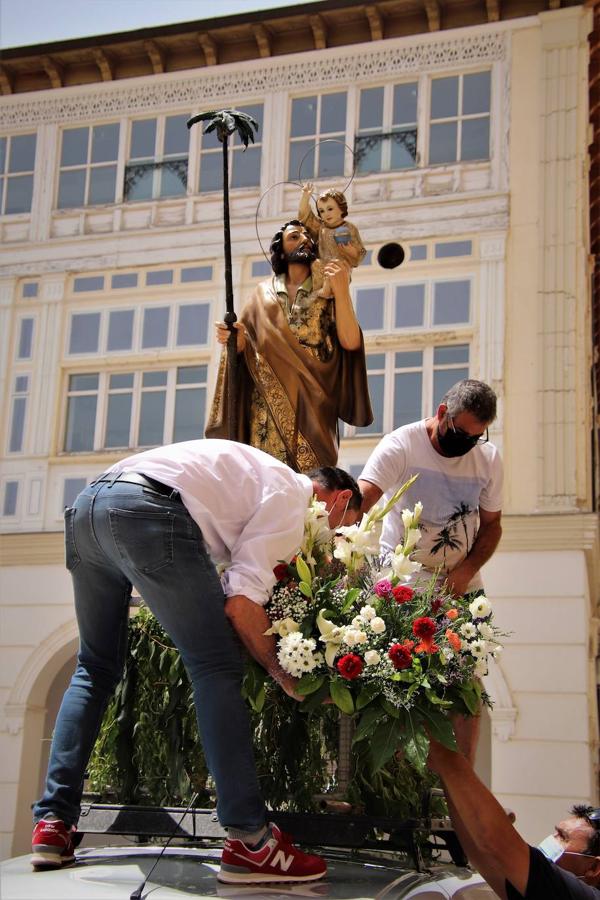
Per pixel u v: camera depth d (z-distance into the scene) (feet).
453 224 52.60
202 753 10.80
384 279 52.60
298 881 7.89
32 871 8.20
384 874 8.38
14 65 59.67
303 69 56.34
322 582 9.24
